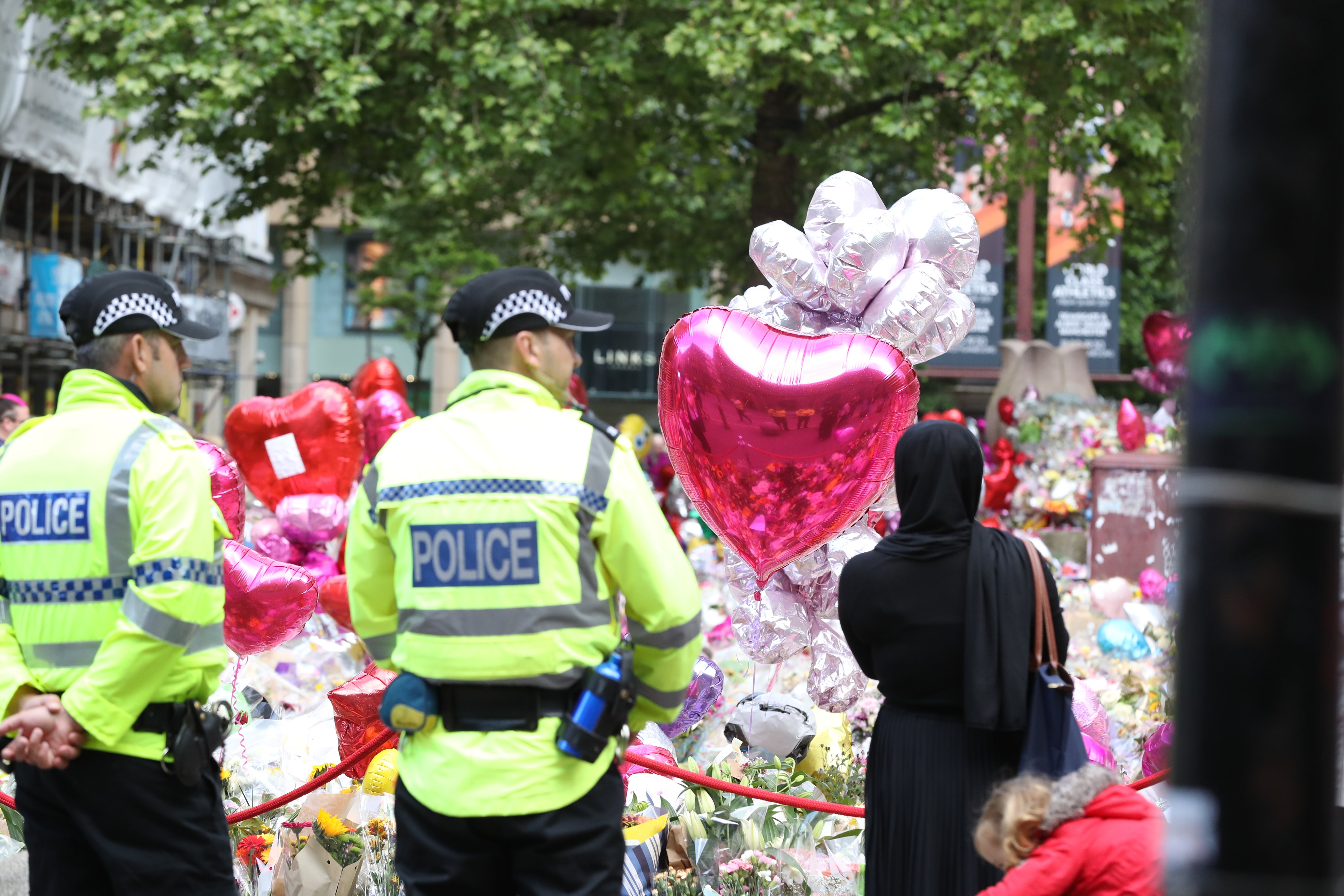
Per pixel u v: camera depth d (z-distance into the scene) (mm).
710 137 37562
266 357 115438
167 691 7676
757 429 11797
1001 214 53812
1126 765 13711
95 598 7613
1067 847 7258
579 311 7711
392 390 21984
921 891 8195
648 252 44719
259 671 16422
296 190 36719
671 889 10688
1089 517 34688
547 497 6926
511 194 43125
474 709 6891
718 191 44438
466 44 32094
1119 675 17359
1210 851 3184
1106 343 54875
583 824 6949
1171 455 27797
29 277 51188
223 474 14445
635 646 7285
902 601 8391
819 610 13352
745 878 10742
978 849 7691
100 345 8039
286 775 12531
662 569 7074
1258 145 3094
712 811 11172
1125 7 31703
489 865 6973
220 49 30969
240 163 40625
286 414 18609
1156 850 7168
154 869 7613
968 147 37531
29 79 47938
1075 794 7379
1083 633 21906
